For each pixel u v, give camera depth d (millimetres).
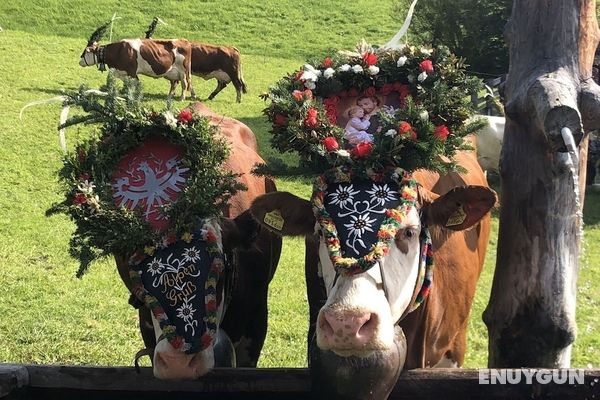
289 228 3426
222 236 3645
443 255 3912
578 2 3924
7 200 9633
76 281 7391
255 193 4609
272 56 20875
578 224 4039
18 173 10609
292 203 3371
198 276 3342
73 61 17828
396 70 3561
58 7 23938
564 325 4059
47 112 13461
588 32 3955
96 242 3367
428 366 3982
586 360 6215
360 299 2883
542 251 4051
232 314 4367
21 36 19875
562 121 3588
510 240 4156
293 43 22188
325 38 22719
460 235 4125
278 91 3475
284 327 6539
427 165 3264
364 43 3748
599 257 8898
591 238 9570
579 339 6633
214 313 3346
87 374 3598
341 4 26078
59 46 19250
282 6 25641
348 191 3170
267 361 5902
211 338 3314
